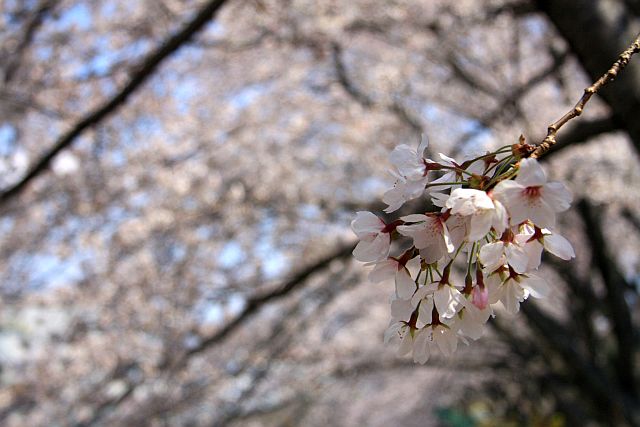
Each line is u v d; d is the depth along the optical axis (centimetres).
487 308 128
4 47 572
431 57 746
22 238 696
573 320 970
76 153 654
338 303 1055
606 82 134
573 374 913
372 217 133
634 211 869
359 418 1428
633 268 1074
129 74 527
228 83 741
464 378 1409
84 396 721
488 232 127
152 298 700
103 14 609
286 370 995
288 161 743
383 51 770
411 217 124
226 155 722
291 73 739
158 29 600
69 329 722
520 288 129
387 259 133
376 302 1079
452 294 127
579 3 343
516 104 714
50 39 606
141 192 686
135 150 680
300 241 758
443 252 123
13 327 748
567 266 882
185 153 706
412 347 131
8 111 625
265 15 630
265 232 745
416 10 700
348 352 1031
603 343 1049
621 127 427
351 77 767
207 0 547
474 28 734
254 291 724
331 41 687
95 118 487
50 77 604
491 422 1280
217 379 793
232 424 951
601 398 898
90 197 676
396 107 755
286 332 907
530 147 126
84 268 702
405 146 130
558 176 727
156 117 690
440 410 1344
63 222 686
